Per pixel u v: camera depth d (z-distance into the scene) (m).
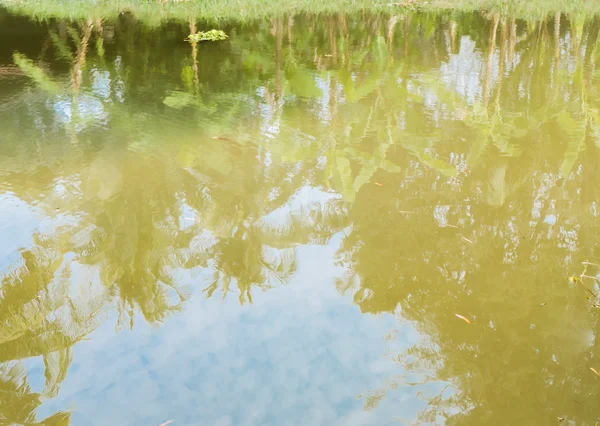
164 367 2.19
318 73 6.36
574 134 4.41
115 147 4.31
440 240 3.02
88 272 2.79
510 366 2.17
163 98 5.56
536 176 3.74
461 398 2.02
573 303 2.53
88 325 2.43
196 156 4.12
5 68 6.82
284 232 3.12
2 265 2.83
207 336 2.36
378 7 11.84
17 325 2.44
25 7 12.30
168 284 2.69
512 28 8.09
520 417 1.94
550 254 2.89
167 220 3.26
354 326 2.39
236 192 3.58
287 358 2.22
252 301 2.57
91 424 1.94
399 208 3.36
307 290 2.64
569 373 2.14
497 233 3.08
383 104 5.20
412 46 7.86
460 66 6.59
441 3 12.19
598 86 5.63
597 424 1.91
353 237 3.06
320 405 2.00
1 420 1.95
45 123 4.86
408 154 4.10
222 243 3.03
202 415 1.96
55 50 7.93
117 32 9.37
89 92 5.79
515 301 2.54
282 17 10.82
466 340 2.30
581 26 8.84
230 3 12.30
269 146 4.29
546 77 6.00
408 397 2.03
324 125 4.70
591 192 3.52
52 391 2.08
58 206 3.42
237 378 2.13
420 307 2.51
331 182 3.70
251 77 6.30
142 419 1.96
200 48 7.96
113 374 2.16
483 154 4.09
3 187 3.66
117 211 3.36
